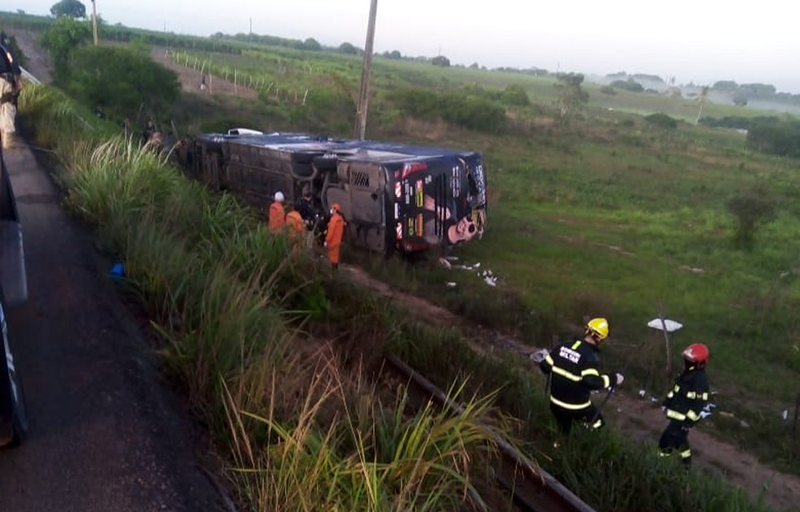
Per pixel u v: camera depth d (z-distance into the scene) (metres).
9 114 13.97
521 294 14.93
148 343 6.48
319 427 5.14
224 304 6.46
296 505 4.27
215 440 5.08
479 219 18.03
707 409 8.16
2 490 4.32
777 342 13.32
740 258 20.23
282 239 9.62
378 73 103.19
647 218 25.23
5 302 5.13
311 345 7.81
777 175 42.97
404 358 8.83
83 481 4.48
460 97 54.34
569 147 47.75
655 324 11.59
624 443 7.22
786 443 9.23
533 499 5.93
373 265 15.63
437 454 4.84
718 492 6.45
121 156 11.66
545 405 8.08
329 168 17.33
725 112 128.75
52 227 9.57
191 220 10.24
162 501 4.36
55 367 5.87
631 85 176.88
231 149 21.17
